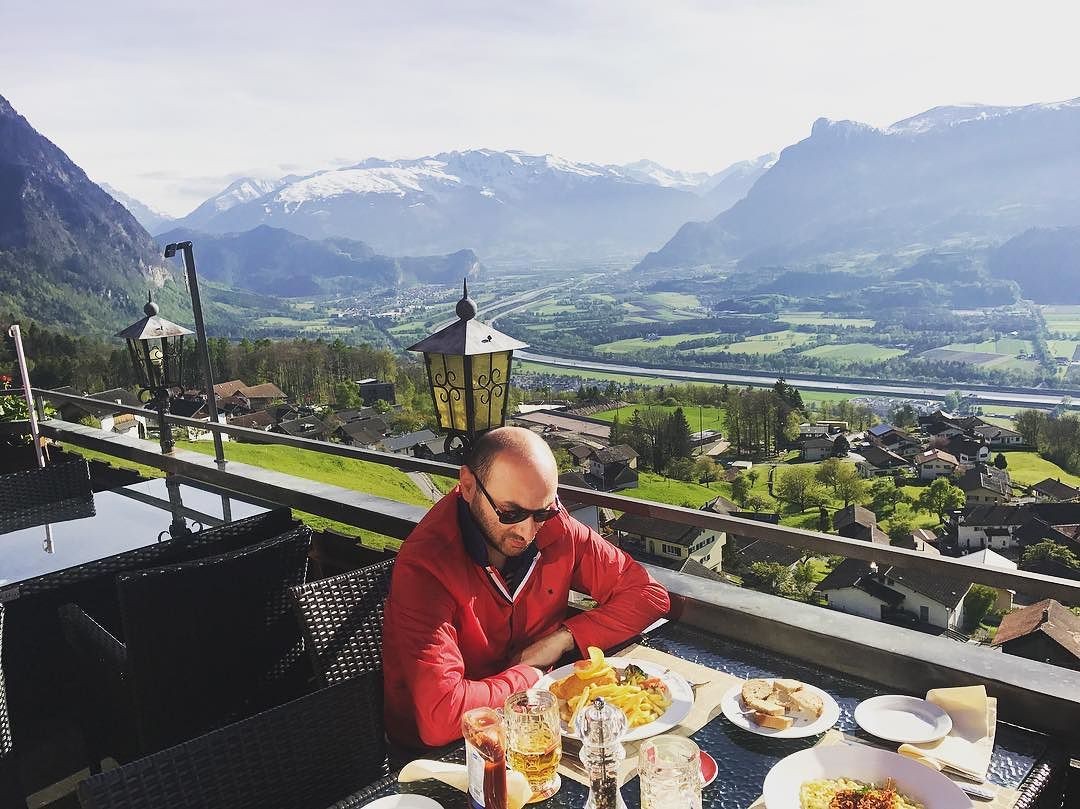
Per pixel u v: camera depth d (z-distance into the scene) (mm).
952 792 1062
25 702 2096
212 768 1190
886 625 1635
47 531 2857
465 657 1631
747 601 1791
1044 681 1373
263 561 1891
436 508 1681
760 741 1243
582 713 1058
